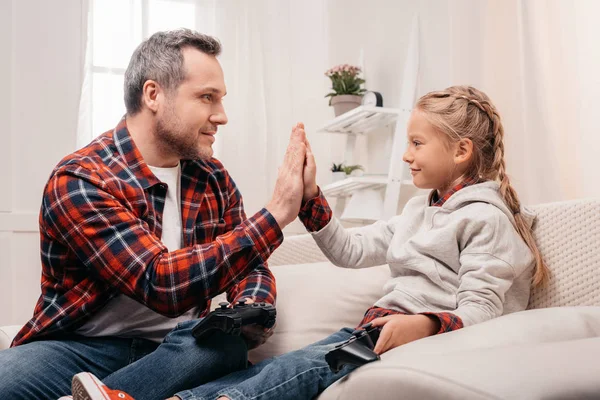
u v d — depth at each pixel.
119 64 3.00
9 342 1.39
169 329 1.30
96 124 2.96
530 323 0.99
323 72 3.32
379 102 2.73
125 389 1.05
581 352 0.76
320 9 3.34
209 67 1.35
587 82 1.93
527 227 1.36
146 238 1.17
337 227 1.38
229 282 1.14
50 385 1.15
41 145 2.93
